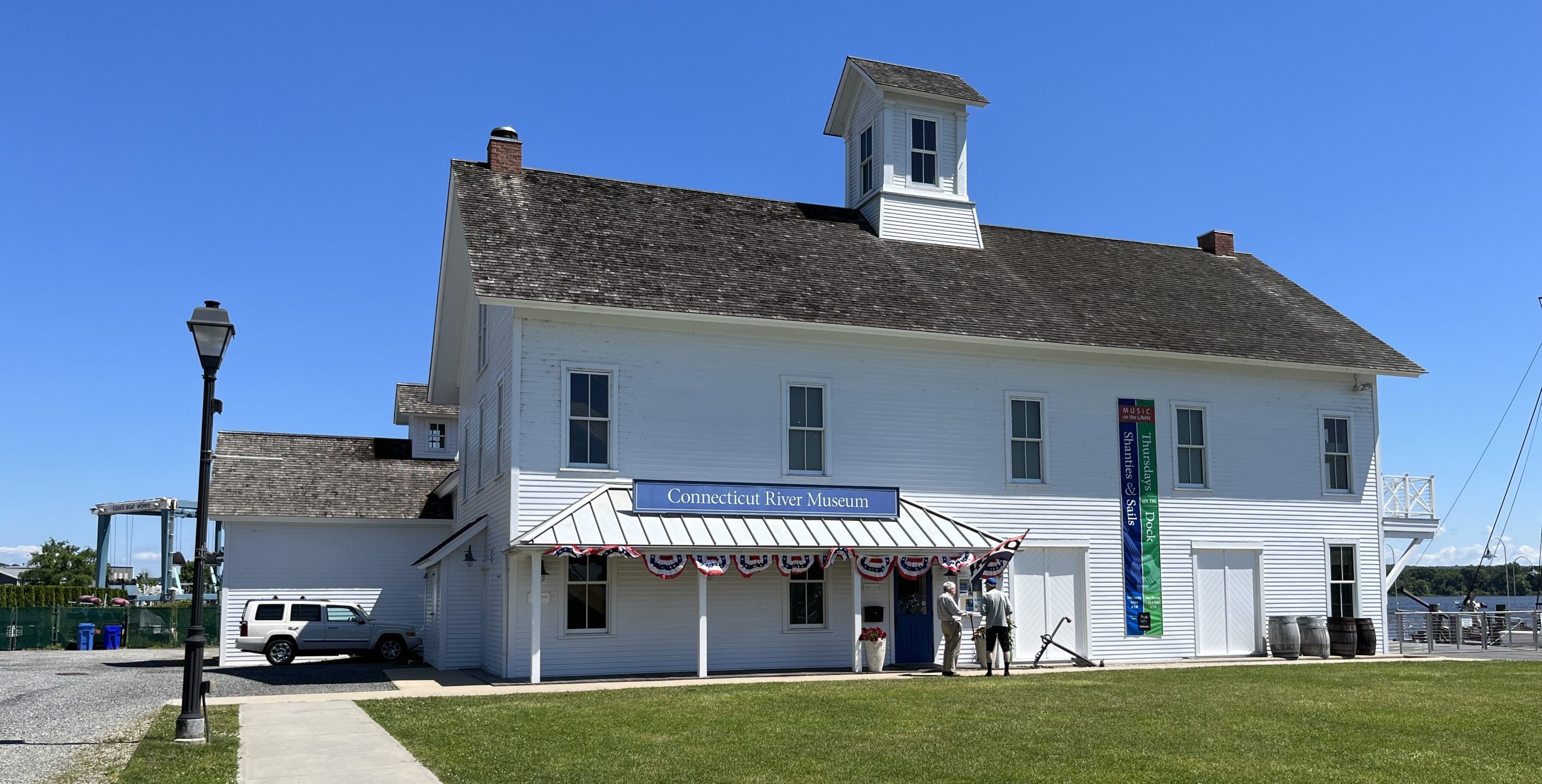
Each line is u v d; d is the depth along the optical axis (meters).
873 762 11.75
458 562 24.17
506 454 21.34
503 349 22.36
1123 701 16.62
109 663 29.97
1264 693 17.75
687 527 20.80
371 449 35.81
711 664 21.92
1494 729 14.20
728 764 11.60
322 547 30.92
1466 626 33.50
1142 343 25.33
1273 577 26.52
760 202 27.61
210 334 13.34
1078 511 24.89
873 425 23.34
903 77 28.33
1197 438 26.38
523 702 16.39
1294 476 27.03
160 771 11.00
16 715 16.02
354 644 28.84
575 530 19.91
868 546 21.41
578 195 25.33
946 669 21.27
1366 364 27.42
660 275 22.55
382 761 11.67
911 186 28.05
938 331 23.34
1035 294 26.53
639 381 21.70
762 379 22.62
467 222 22.58
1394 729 14.16
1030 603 24.41
